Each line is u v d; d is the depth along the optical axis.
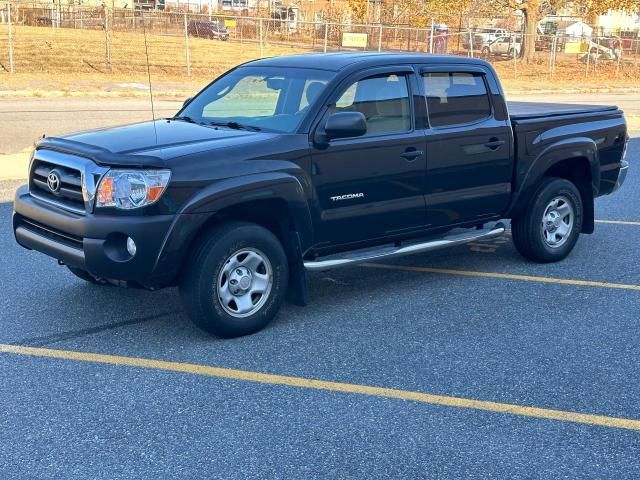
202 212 4.98
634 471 3.80
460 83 6.49
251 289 5.41
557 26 52.59
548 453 3.95
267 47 36.88
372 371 4.91
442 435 4.11
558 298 6.43
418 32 37.06
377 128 5.93
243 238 5.24
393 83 6.05
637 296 6.52
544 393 4.64
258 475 3.70
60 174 5.22
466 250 8.02
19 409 4.30
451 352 5.23
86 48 30.92
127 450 3.90
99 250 4.89
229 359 5.06
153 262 4.91
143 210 4.86
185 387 4.63
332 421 4.24
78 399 4.45
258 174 5.22
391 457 3.88
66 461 3.79
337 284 6.76
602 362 5.11
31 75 25.36
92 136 5.50
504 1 39.78
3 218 8.61
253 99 6.08
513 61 40.72
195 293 5.15
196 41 36.69
